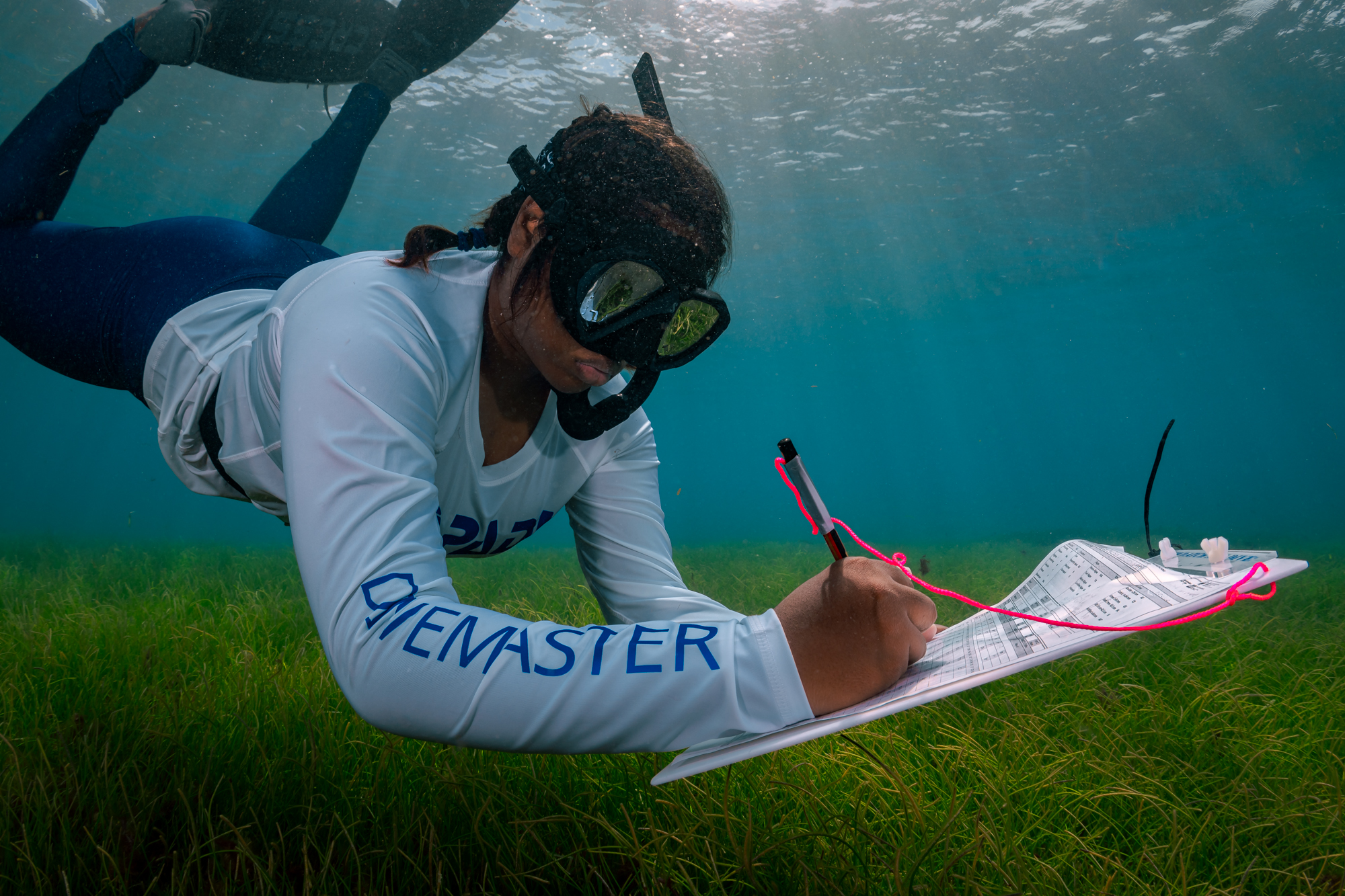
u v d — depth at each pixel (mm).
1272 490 112375
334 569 888
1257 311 39312
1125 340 47625
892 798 1727
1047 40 13727
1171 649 3391
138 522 36688
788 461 1032
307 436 948
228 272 1943
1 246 2160
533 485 1509
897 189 20344
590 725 843
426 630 852
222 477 1829
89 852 1416
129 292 1915
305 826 1496
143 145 15438
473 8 2795
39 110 2254
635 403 1242
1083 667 3027
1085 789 1773
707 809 1653
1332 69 15086
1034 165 18984
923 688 828
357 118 2803
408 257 1229
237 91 12852
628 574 1674
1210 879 1463
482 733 842
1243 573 841
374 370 995
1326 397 76625
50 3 11055
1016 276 29734
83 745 1775
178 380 1727
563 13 11797
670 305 1092
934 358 53844
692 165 1114
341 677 875
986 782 1703
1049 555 1301
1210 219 23828
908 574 1006
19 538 13875
